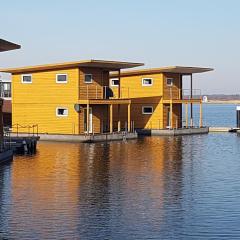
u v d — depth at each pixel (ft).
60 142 135.74
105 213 55.98
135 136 149.59
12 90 150.10
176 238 47.80
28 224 51.67
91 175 79.61
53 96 143.33
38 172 82.07
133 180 75.46
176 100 166.91
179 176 79.25
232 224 52.11
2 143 97.55
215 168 88.02
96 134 138.31
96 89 143.33
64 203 60.39
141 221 53.01
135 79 169.89
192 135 165.58
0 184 71.46
